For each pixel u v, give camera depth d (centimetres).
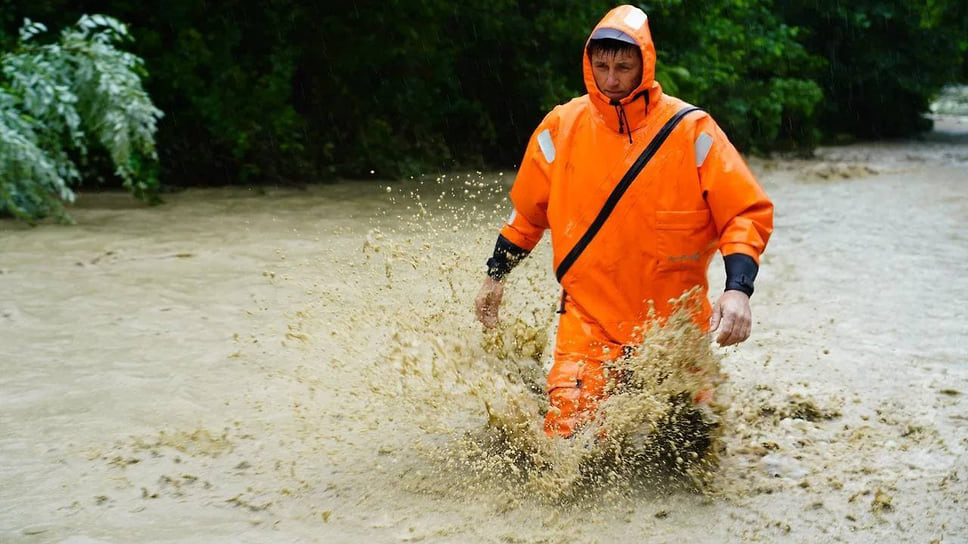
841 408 473
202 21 1243
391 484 381
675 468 390
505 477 386
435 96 1497
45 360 525
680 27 1633
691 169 355
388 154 1392
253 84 1264
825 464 403
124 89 949
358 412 455
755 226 351
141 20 1229
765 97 1978
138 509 357
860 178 1559
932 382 513
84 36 955
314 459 405
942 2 2559
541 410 397
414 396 440
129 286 688
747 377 520
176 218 980
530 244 403
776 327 625
